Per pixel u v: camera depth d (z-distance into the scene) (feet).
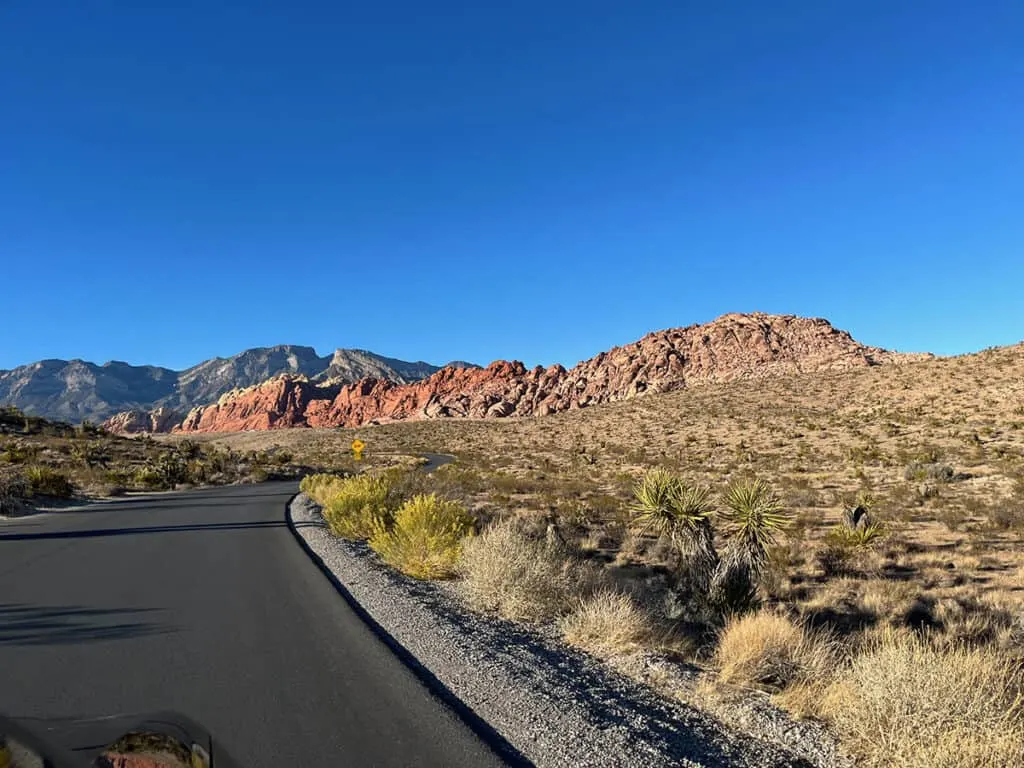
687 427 234.79
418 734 16.11
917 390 214.28
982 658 16.92
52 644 23.84
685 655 24.16
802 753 15.57
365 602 30.91
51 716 17.03
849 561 52.11
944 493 91.71
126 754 8.83
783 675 20.53
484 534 39.99
